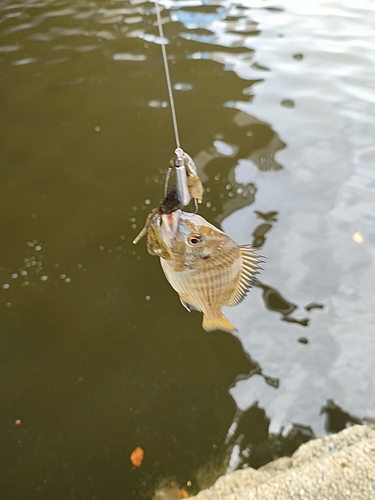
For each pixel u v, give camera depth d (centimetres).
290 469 59
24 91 134
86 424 70
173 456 66
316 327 79
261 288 84
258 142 112
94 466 66
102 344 79
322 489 52
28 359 78
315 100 125
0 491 64
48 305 85
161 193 103
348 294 82
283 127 116
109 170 108
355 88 128
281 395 71
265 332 79
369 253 88
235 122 118
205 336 80
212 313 40
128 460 66
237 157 108
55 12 173
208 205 98
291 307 81
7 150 114
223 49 148
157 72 139
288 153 109
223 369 75
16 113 126
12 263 91
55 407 72
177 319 83
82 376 76
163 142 114
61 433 69
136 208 100
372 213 95
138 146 114
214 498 58
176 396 72
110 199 102
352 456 55
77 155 113
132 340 80
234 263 38
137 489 63
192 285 38
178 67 141
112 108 126
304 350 76
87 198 103
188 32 158
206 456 66
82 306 85
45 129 120
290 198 99
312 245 90
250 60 142
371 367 73
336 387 71
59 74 140
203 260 37
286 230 93
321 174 103
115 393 73
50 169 109
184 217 36
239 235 92
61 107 127
